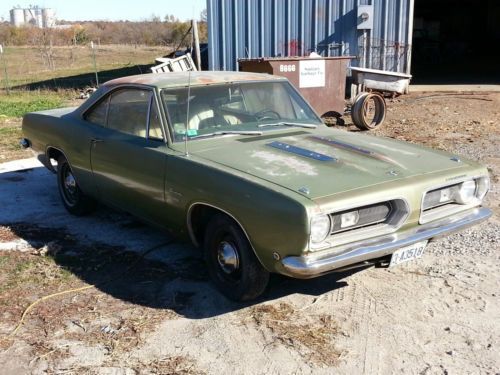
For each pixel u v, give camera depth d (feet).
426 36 101.40
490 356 11.38
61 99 54.70
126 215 19.89
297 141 14.97
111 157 16.53
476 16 103.50
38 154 21.52
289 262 11.52
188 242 14.79
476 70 74.13
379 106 35.29
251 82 16.84
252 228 12.11
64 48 132.57
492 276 14.70
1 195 22.94
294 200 11.32
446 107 42.73
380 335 12.19
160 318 13.07
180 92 15.57
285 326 12.60
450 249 16.40
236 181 12.44
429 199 13.15
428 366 11.10
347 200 11.57
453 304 13.37
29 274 15.39
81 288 14.60
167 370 11.15
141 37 146.00
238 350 11.75
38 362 11.50
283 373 10.97
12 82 73.67
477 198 14.30
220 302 13.70
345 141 15.21
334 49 48.80
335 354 11.53
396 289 14.17
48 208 21.20
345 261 11.64
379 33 48.37
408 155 14.28
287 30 48.67
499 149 28.81
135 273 15.40
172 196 14.23
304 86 35.53
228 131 15.43
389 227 12.46
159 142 15.01
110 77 73.97
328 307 13.39
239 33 48.91
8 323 12.98
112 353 11.75
